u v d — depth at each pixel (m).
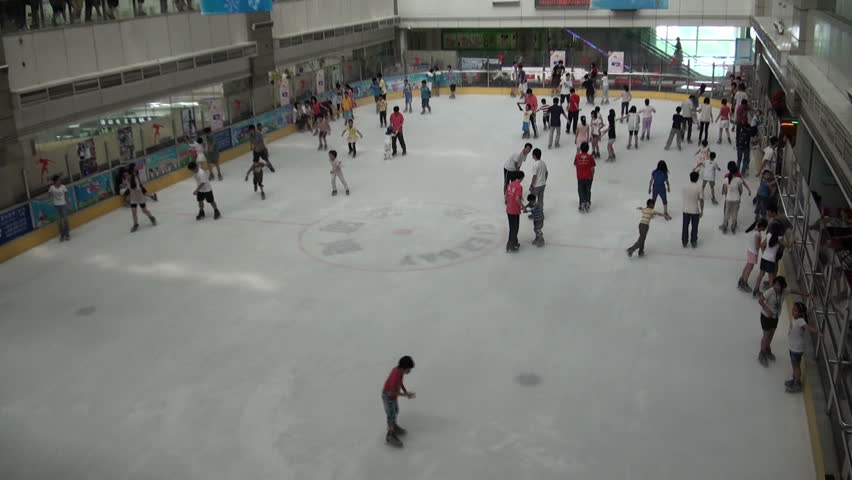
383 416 9.98
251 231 17.39
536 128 27.03
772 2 27.47
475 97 35.38
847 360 9.09
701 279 14.03
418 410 10.06
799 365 10.12
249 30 26.06
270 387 10.73
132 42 20.44
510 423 9.74
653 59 34.78
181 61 22.05
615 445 9.24
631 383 10.60
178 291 14.13
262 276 14.70
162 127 21.59
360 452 9.23
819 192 15.96
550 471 8.79
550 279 14.16
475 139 26.25
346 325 12.54
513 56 38.19
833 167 10.58
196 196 18.77
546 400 10.23
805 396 10.02
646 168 21.81
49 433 9.79
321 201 19.53
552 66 35.47
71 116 17.86
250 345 11.96
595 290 13.66
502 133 27.14
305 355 11.59
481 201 19.05
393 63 36.28
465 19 37.06
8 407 10.41
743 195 19.06
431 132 27.69
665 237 16.22
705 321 12.39
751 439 9.29
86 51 18.67
